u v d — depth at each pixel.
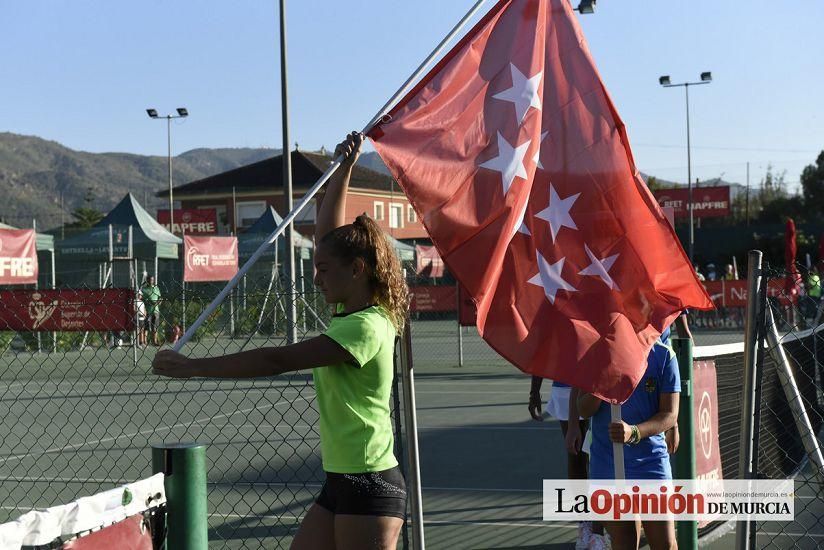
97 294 9.00
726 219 74.81
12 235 20.86
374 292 3.79
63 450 10.35
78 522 3.31
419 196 4.61
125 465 9.76
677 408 5.04
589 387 4.68
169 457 3.92
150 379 17.30
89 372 18.11
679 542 5.88
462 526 7.25
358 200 67.38
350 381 3.66
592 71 5.09
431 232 4.61
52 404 14.42
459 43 4.97
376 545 3.62
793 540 6.75
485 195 4.71
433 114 4.78
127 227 29.50
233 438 11.30
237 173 71.62
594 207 4.97
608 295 4.86
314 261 3.85
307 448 10.52
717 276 48.66
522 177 4.78
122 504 3.58
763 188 80.06
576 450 5.51
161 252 29.66
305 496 8.18
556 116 5.05
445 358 23.95
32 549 3.10
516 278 4.82
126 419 12.87
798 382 8.72
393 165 4.59
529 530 7.12
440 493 8.41
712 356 7.06
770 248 52.75
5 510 7.86
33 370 18.16
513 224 4.72
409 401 4.48
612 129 5.04
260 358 3.48
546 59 5.12
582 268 4.90
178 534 3.89
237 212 68.88
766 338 4.96
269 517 7.47
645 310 4.89
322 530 3.72
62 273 30.27
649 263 4.95
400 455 4.79
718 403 7.19
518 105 4.90
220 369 3.46
